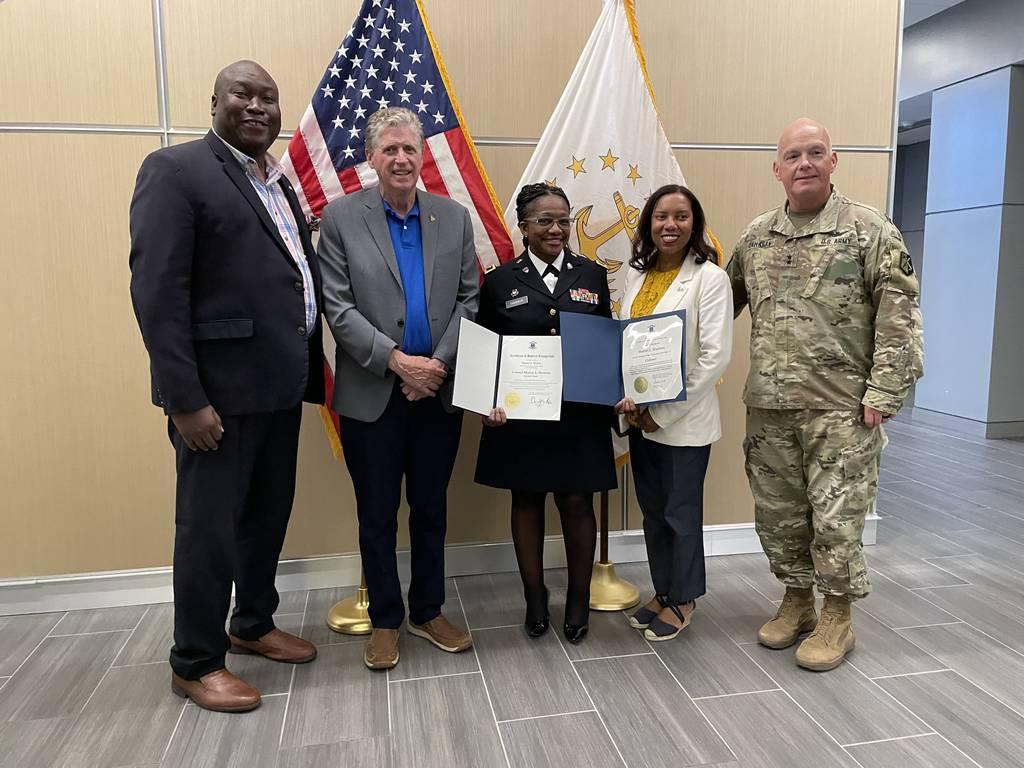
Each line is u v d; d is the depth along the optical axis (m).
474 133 2.81
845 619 2.31
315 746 1.88
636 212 2.76
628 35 2.71
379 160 2.12
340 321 2.12
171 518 2.78
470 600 2.77
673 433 2.33
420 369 2.10
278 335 1.97
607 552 2.88
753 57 2.97
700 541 2.41
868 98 3.08
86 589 2.73
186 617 2.01
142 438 2.72
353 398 2.18
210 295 1.92
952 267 5.90
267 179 2.07
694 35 2.91
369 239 2.17
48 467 2.68
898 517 3.71
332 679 2.20
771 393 2.28
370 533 2.23
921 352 2.15
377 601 2.26
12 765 1.81
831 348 2.19
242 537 2.21
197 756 1.84
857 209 2.20
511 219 2.73
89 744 1.89
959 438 5.61
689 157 2.97
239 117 1.92
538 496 2.46
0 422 2.62
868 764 1.79
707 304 2.29
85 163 2.57
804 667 2.23
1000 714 2.00
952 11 5.78
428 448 2.26
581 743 1.88
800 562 2.40
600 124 2.71
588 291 2.35
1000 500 4.00
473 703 2.06
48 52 2.51
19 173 2.54
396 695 2.11
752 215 3.05
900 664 2.26
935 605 2.68
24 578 2.69
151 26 2.56
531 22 2.80
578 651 2.36
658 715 2.00
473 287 2.34
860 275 2.17
